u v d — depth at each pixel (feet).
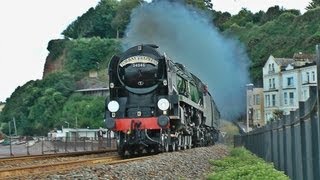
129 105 76.02
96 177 37.78
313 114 23.49
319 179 22.88
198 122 104.22
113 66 77.77
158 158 57.98
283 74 265.95
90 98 409.90
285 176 36.81
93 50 477.36
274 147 53.21
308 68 247.50
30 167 46.06
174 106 76.33
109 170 42.24
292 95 258.78
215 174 46.68
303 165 27.71
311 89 23.00
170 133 77.10
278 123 47.21
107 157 68.39
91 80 438.81
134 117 75.00
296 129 31.76
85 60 474.90
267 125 63.36
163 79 76.48
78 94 417.90
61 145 126.41
